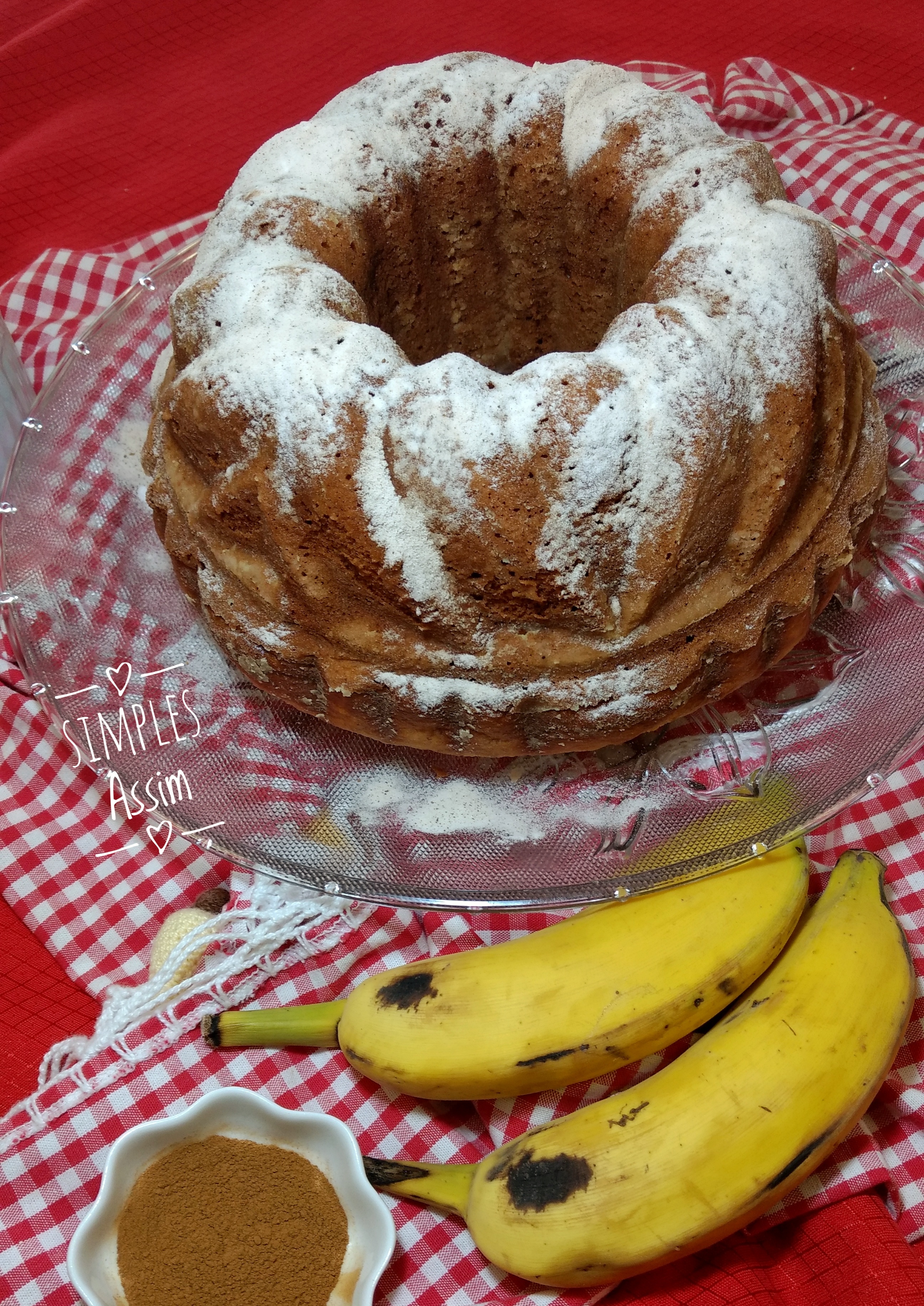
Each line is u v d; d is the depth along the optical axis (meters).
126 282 0.56
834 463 0.37
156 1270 0.32
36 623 0.42
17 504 0.45
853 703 0.40
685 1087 0.31
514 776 0.39
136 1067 0.36
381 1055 0.33
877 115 0.60
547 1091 0.34
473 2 0.65
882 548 0.43
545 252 0.45
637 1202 0.29
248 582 0.37
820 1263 0.33
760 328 0.35
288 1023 0.35
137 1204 0.33
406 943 0.39
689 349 0.34
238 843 0.37
